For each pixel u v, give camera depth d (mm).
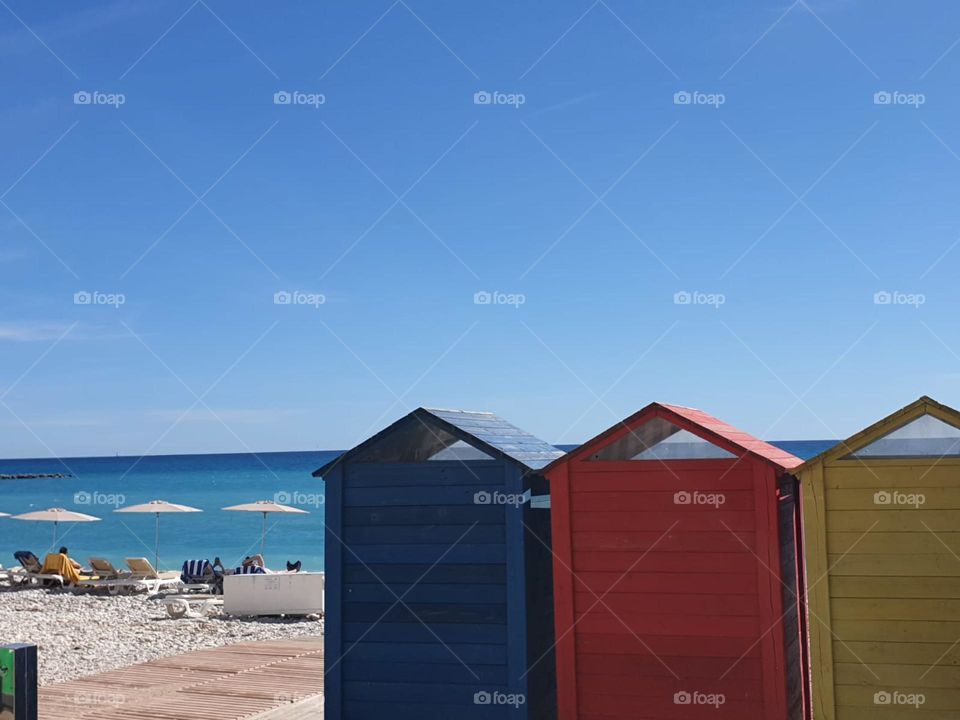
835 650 7254
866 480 7262
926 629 7070
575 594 7863
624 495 7793
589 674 7789
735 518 7504
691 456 7660
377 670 8320
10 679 6590
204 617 18891
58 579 26344
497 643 7992
